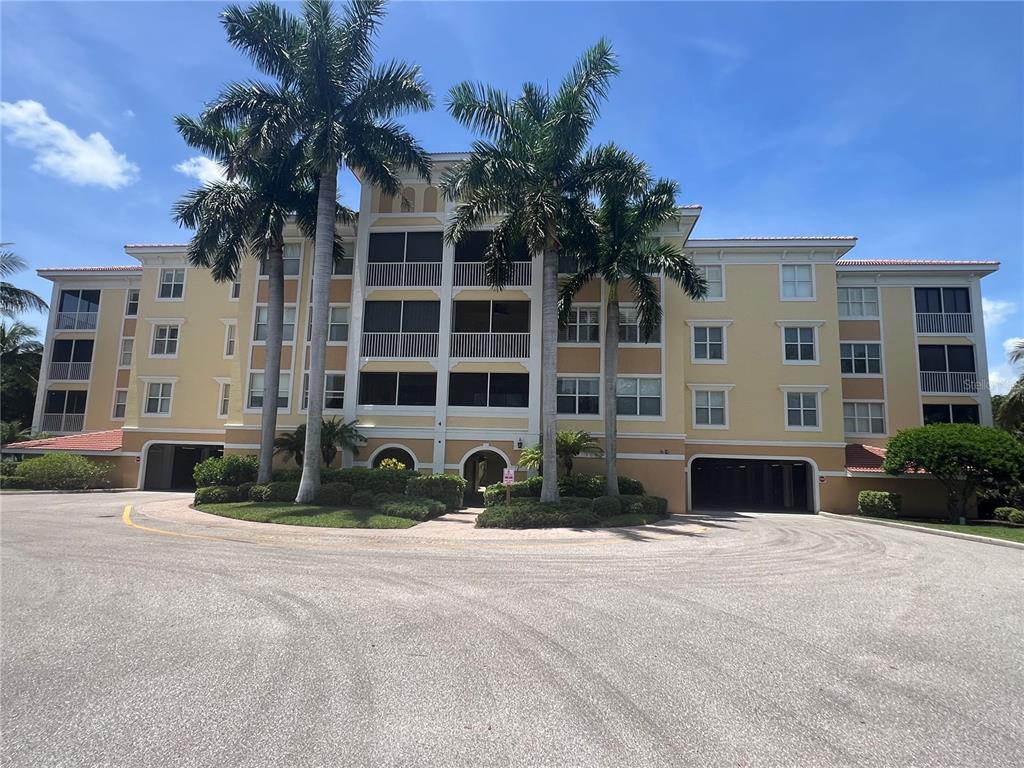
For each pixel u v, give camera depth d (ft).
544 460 64.23
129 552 37.68
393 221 87.71
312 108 70.03
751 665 18.26
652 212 70.08
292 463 84.12
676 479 82.23
